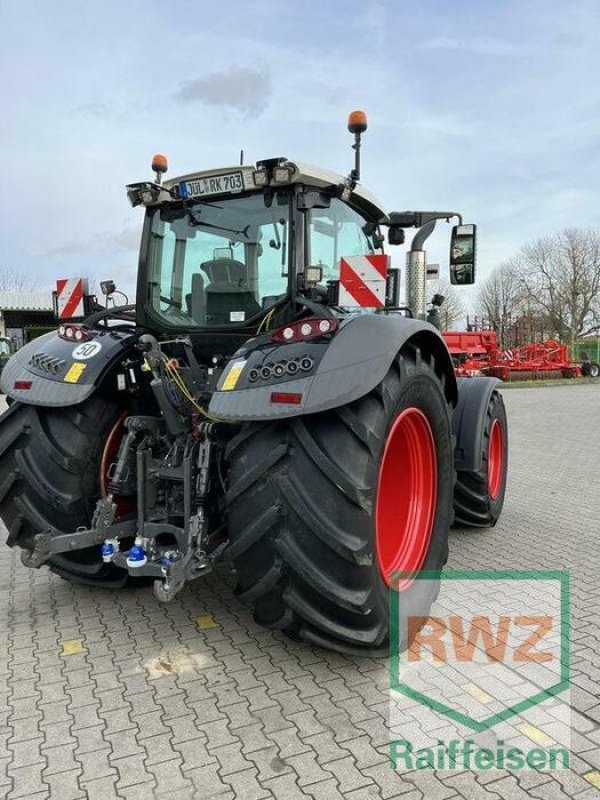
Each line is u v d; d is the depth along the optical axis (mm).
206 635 3016
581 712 2418
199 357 3322
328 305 2914
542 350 22938
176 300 3320
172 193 3215
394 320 2713
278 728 2301
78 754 2168
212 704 2451
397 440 3027
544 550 4266
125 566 2836
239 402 2473
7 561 4098
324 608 2455
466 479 4395
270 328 3066
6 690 2562
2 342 21719
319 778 2047
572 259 43062
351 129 3170
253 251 3115
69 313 3633
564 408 13562
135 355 3186
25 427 3082
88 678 2646
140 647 2906
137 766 2104
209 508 2867
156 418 3146
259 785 2014
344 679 2633
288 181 2867
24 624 3148
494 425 4633
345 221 3455
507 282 49750
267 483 2424
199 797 1962
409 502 3174
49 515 3076
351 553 2350
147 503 2986
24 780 2043
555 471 6949
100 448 3137
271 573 2428
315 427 2434
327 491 2373
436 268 4203
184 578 2635
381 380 2422
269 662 2768
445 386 3449
